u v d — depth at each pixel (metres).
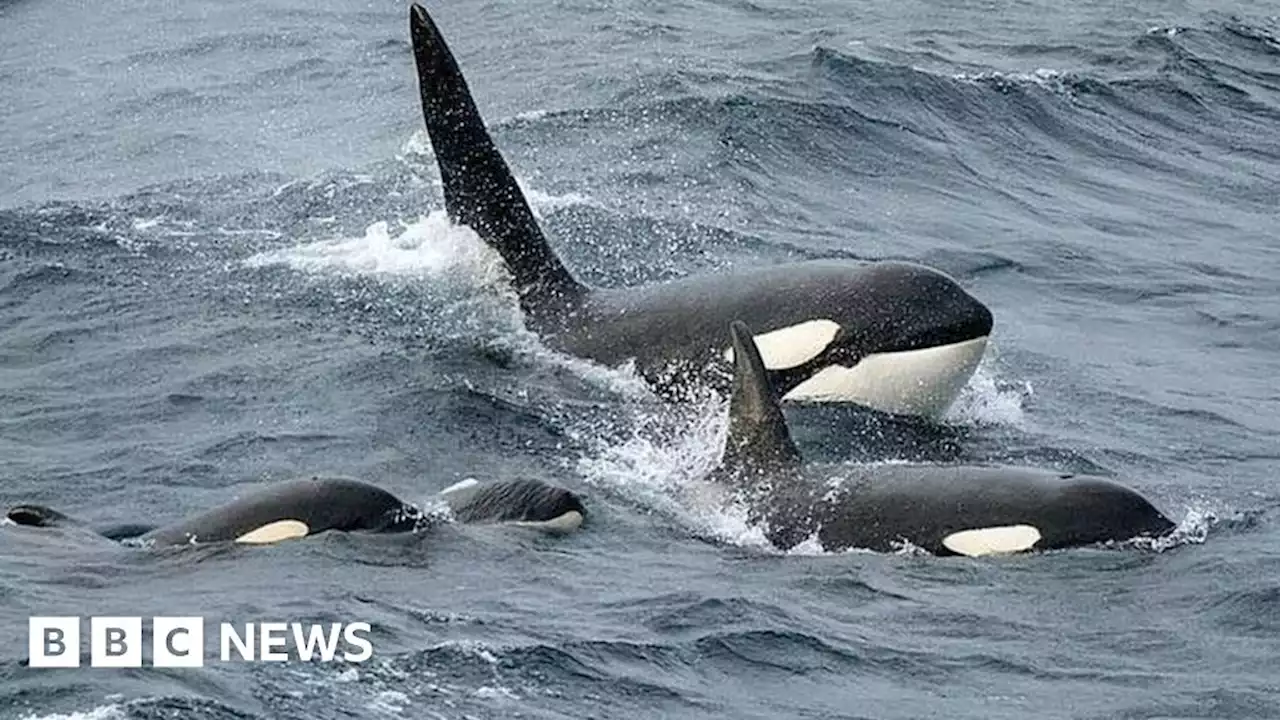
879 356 75.38
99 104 122.69
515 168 104.81
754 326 76.88
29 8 148.12
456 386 75.81
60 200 101.25
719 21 136.38
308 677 49.47
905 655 54.25
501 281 82.56
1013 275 96.06
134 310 83.69
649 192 101.75
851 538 62.44
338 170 104.69
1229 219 109.19
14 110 122.81
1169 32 138.12
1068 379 81.38
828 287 77.12
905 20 138.25
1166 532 62.28
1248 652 54.75
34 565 57.62
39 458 69.88
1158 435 75.56
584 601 56.50
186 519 60.88
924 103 119.50
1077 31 137.38
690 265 91.50
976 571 60.12
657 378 76.81
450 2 142.50
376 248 88.94
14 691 47.44
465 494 64.06
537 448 70.88
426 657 51.25
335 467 68.81
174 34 138.00
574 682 50.97
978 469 63.94
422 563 58.41
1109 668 53.72
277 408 74.06
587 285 87.88
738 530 63.69
